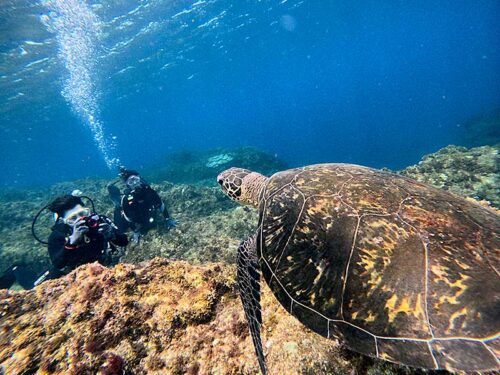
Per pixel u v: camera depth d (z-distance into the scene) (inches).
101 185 764.0
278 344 93.1
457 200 104.0
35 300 111.1
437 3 2037.4
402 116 2994.6
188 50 1337.4
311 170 138.1
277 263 106.6
